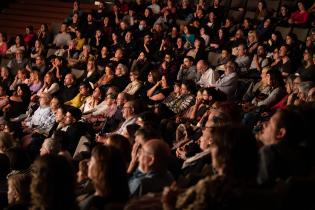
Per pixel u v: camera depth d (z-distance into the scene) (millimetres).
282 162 3002
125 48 12211
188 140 5906
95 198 3002
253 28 12062
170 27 12828
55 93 10523
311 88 5949
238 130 2602
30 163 5207
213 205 2447
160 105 7691
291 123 3102
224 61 10547
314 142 3277
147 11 13352
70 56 12500
